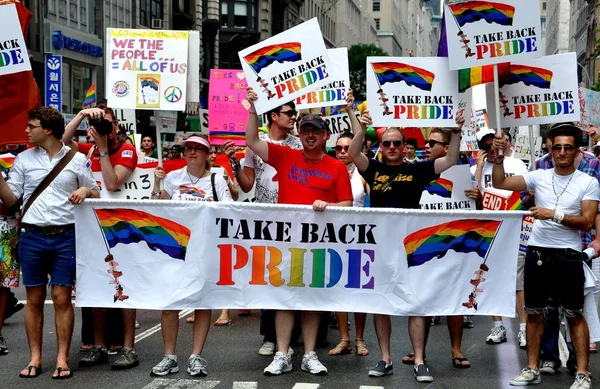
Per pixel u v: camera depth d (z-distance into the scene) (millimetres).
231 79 11344
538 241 6781
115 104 8500
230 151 7988
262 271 7031
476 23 7719
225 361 7578
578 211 6672
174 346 7055
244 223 7000
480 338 8891
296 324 8414
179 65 8516
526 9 7688
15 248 7828
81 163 7008
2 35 7355
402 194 7207
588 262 7605
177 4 47594
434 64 8016
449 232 7031
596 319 6902
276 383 6719
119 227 6957
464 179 8227
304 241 7027
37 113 6875
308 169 7184
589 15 76375
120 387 6539
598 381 6945
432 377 6953
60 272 6910
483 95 11430
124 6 38938
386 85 8055
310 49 7727
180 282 6973
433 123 8047
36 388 6508
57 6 31891
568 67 8281
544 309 6832
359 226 7012
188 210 6969
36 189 6902
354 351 8172
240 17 60875
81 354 7879
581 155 7926
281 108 7965
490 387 6711
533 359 6859
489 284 7062
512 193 8617
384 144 7227
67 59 32562
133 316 7281
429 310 7023
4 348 7879
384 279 7047
